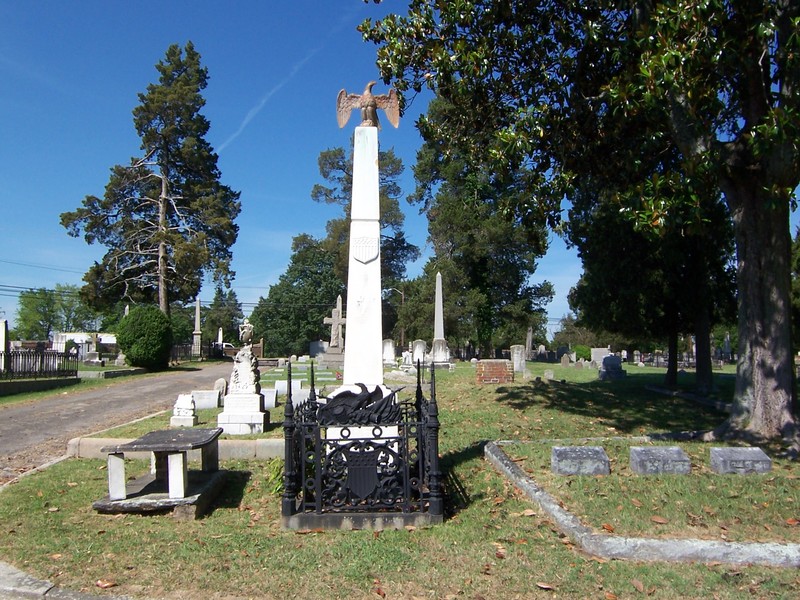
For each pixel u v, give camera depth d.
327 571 4.92
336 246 55.28
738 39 8.55
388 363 34.78
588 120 11.32
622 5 9.83
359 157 8.15
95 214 41.97
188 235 43.25
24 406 16.30
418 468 6.34
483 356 51.22
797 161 7.70
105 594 4.55
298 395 14.49
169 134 42.56
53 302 85.62
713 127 9.90
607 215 15.58
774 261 8.76
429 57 11.42
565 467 6.97
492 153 10.38
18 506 6.57
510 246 46.56
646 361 49.41
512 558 5.11
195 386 23.16
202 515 6.47
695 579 4.64
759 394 8.76
